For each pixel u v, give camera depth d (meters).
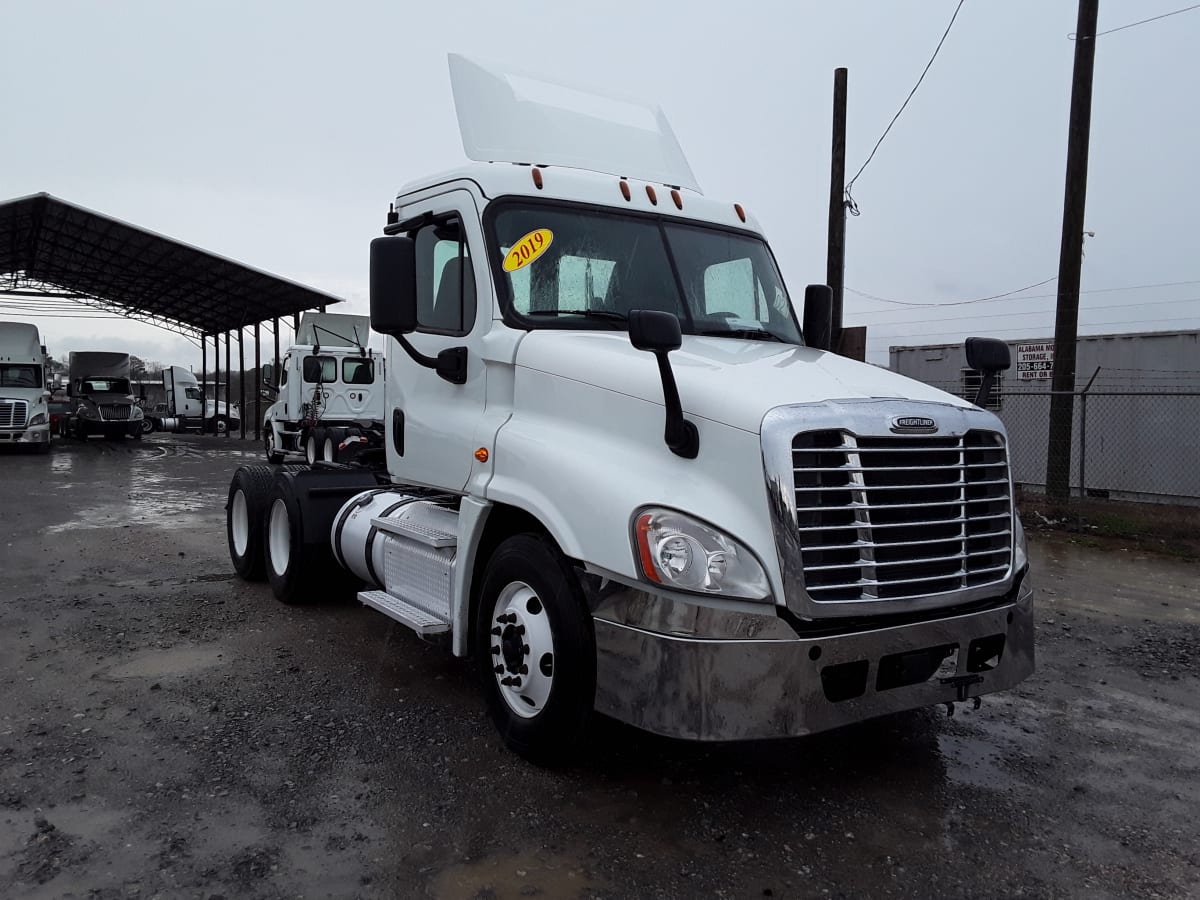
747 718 3.22
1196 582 8.37
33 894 2.94
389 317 4.34
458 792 3.73
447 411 4.79
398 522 5.21
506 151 4.97
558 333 4.31
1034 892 3.10
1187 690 5.34
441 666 5.39
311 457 17.97
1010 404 16.77
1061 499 11.80
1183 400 14.87
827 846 3.38
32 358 26.14
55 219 26.17
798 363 4.06
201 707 4.65
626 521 3.42
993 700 5.10
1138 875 3.23
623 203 4.88
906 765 4.16
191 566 8.34
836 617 3.32
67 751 4.07
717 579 3.27
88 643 5.74
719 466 3.43
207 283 32.06
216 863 3.15
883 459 3.46
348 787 3.76
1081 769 4.15
